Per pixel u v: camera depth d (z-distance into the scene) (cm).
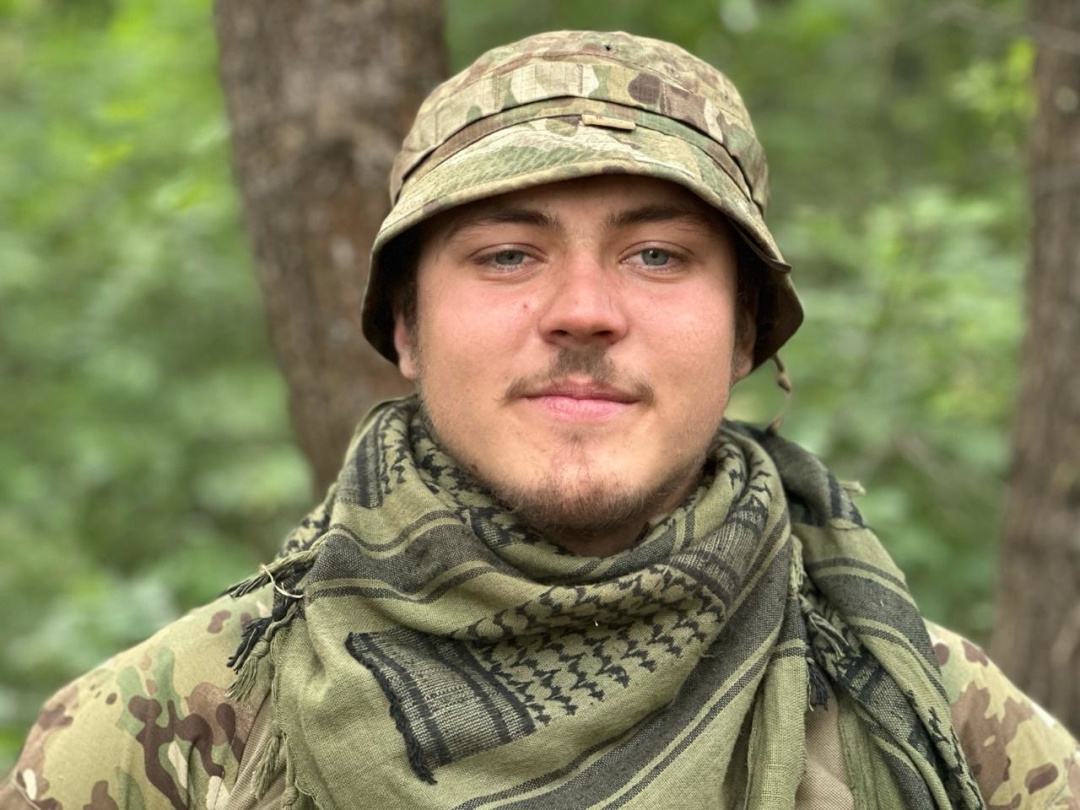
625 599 148
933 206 347
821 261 388
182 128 432
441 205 148
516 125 154
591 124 151
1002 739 164
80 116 502
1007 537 265
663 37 379
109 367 506
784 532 164
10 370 542
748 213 155
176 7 450
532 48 158
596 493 148
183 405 511
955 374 348
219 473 513
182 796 150
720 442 171
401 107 222
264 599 162
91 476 513
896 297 346
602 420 149
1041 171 260
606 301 148
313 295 223
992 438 351
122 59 493
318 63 220
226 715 152
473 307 152
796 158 410
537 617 149
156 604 426
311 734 143
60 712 156
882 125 413
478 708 145
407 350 170
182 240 480
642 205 151
